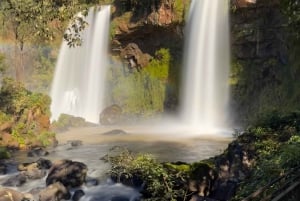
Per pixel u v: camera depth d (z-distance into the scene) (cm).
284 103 3209
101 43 4991
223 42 3962
